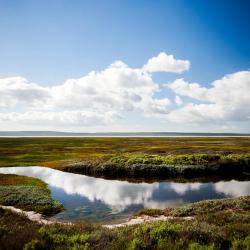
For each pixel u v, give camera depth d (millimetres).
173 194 31234
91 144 115312
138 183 38562
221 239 9734
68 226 12617
